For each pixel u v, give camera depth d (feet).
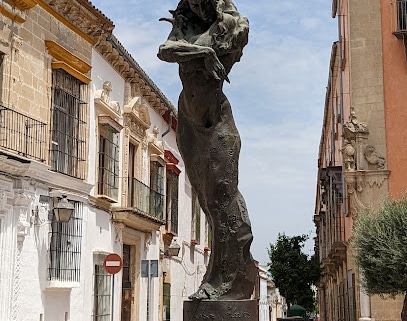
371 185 62.64
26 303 41.98
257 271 16.76
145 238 66.95
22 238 41.68
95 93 54.08
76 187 49.19
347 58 71.67
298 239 109.29
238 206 15.70
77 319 49.26
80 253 49.47
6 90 40.93
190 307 15.30
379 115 63.87
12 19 41.63
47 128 45.44
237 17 15.62
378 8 65.87
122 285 62.18
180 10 15.65
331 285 116.78
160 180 73.87
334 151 97.55
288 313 103.91
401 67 64.39
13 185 40.96
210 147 15.46
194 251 94.68
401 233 48.16
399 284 47.96
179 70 15.20
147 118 67.26
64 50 47.50
